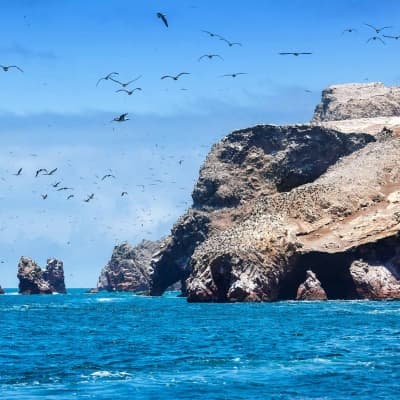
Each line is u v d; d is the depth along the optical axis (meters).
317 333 108.88
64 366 80.62
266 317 141.88
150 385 67.62
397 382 67.38
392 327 115.19
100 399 61.84
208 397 62.34
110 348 97.31
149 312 175.88
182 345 98.81
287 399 61.34
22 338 113.38
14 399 61.91
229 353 88.88
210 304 195.38
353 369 74.12
